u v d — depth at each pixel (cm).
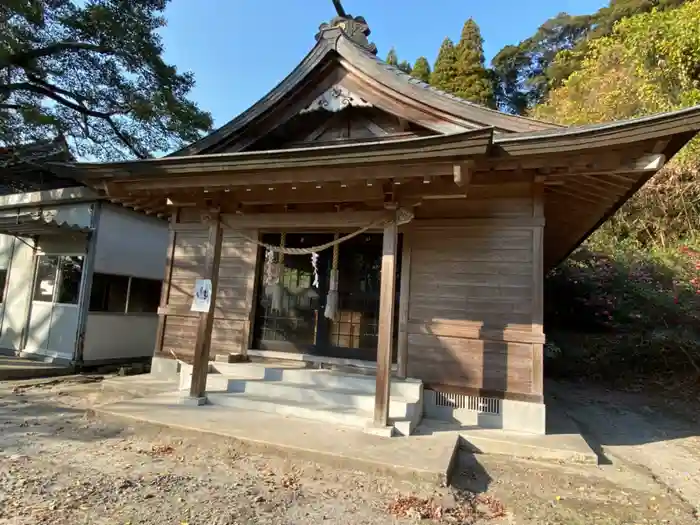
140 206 679
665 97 1016
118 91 1145
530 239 475
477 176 473
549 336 1052
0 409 496
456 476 355
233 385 523
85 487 293
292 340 595
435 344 497
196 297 505
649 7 1925
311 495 299
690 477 392
